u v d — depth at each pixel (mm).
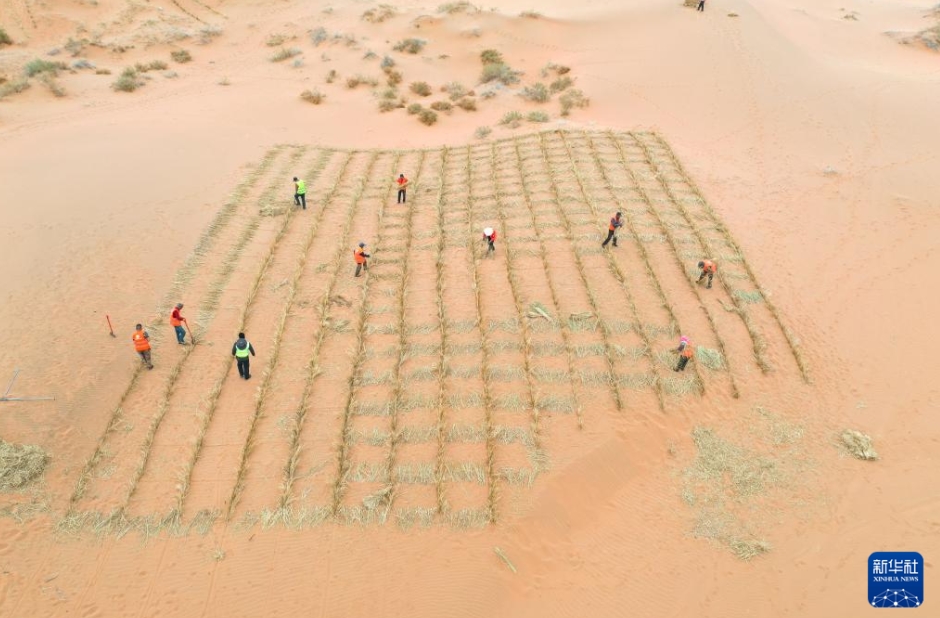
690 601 13398
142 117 34719
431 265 22609
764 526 14750
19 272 21203
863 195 27391
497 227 24656
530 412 16875
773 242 24359
